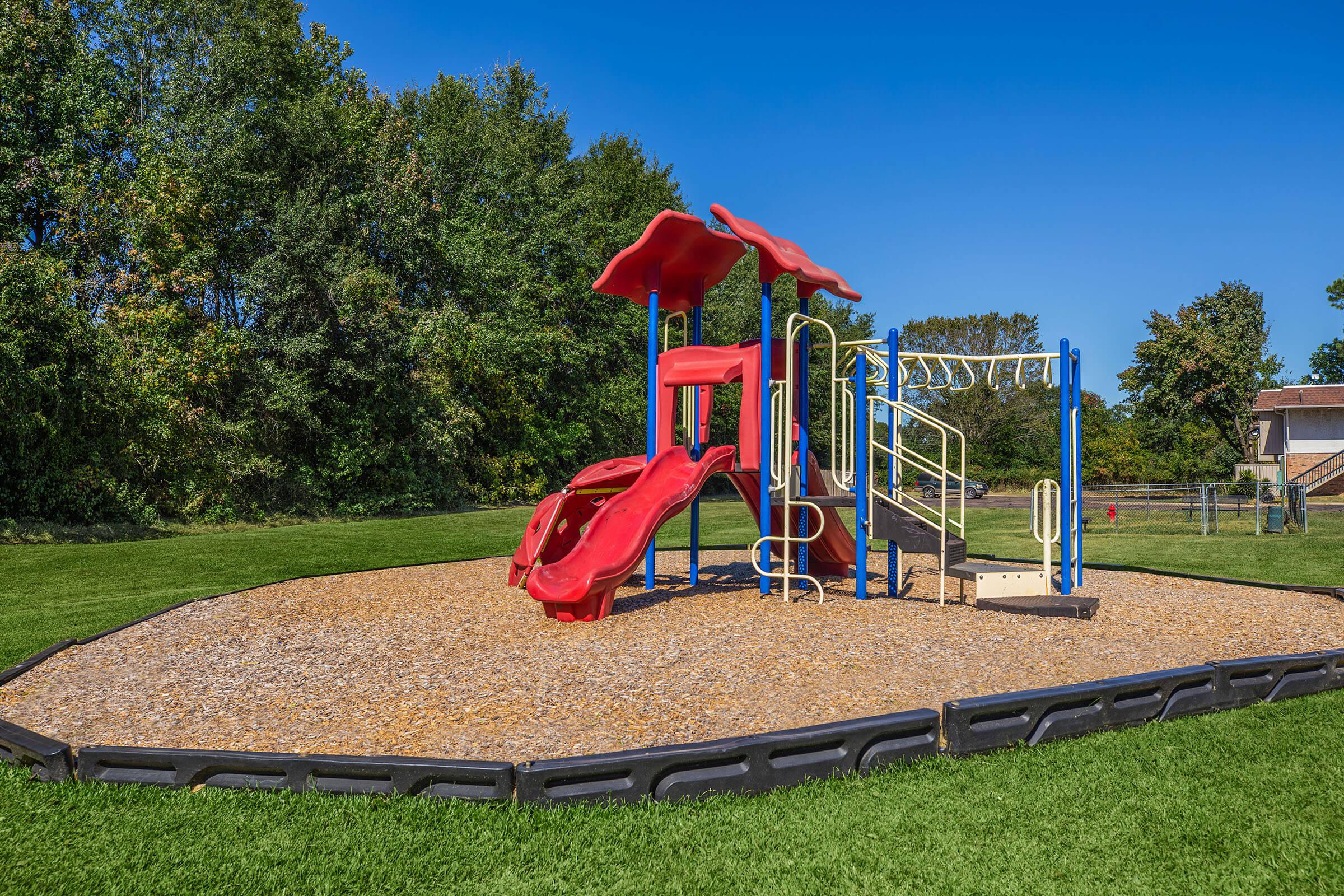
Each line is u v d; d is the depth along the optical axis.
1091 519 20.55
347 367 21.05
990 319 44.38
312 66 25.11
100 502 16.78
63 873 2.50
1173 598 7.32
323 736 3.83
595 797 2.95
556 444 30.72
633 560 6.39
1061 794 3.00
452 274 25.88
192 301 19.41
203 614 6.91
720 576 9.04
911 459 7.33
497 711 4.11
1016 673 4.63
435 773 3.00
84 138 18.48
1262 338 45.75
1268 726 3.75
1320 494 29.97
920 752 3.34
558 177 32.53
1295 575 9.56
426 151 27.83
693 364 7.71
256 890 2.40
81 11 19.59
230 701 4.43
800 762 3.15
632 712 4.03
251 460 19.41
